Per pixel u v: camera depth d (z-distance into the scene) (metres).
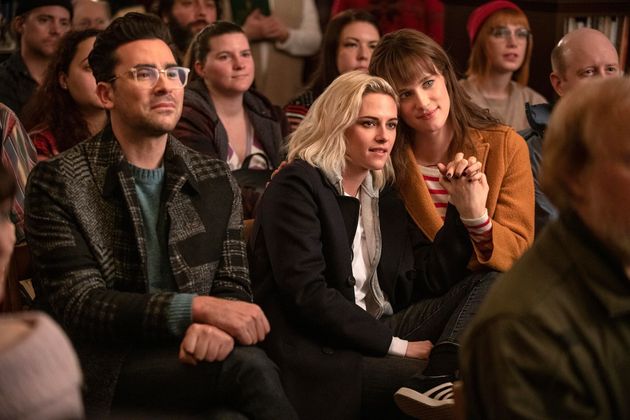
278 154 9.23
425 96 6.72
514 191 6.84
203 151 8.60
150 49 5.69
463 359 3.66
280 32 11.57
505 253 6.49
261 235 6.17
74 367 2.94
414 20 11.30
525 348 3.49
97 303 5.32
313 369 5.89
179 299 5.33
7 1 11.17
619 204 3.48
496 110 10.06
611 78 3.62
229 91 9.02
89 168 5.63
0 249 3.27
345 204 6.27
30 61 9.80
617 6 10.91
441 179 6.47
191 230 5.75
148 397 5.32
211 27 9.10
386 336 6.05
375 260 6.47
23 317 3.04
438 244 6.55
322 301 5.89
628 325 3.52
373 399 6.05
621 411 3.53
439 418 5.41
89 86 7.95
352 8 11.42
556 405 3.50
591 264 3.53
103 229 5.55
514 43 10.00
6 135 6.77
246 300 5.80
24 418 2.76
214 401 5.25
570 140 3.58
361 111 6.24
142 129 5.67
